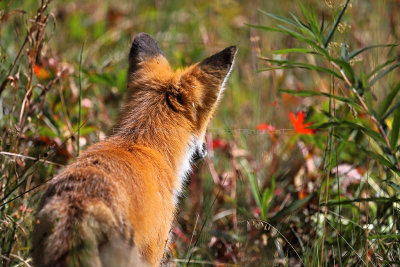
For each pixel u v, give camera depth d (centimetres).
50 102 1062
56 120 1023
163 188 739
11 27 1273
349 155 1042
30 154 951
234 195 1063
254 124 1269
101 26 1563
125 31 1565
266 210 915
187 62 1391
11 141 892
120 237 607
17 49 1137
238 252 941
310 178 1009
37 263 609
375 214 913
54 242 591
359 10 1366
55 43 1424
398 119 776
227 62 827
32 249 629
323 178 889
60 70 1031
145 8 1731
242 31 1650
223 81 830
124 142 775
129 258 609
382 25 1298
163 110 814
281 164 1141
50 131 962
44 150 966
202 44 1488
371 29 1311
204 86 829
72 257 581
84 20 1658
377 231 847
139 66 897
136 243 643
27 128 948
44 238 600
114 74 1261
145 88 848
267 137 1220
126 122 812
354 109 894
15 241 804
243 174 1127
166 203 741
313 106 1042
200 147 856
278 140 1216
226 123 1261
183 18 1727
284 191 1040
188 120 823
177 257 927
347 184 1013
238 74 1539
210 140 1134
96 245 589
